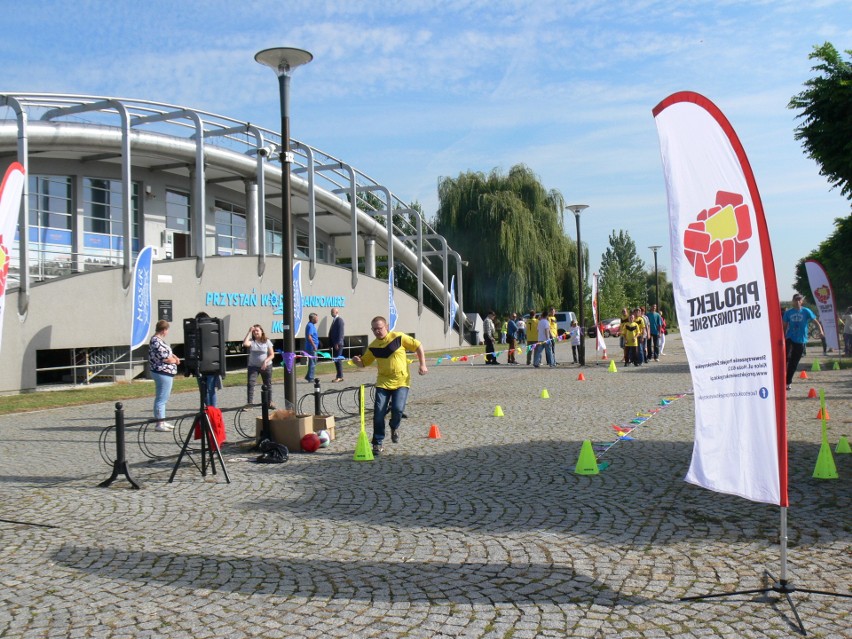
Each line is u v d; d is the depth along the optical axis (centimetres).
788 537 569
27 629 429
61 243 3042
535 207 5072
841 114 1877
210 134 2928
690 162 503
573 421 1235
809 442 955
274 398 1761
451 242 5022
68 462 971
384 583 491
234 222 3956
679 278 520
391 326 3709
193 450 941
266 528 632
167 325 1266
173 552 569
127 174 2341
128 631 423
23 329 2030
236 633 417
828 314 2645
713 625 414
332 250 4850
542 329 2708
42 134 2630
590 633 407
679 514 643
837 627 407
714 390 502
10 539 613
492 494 736
